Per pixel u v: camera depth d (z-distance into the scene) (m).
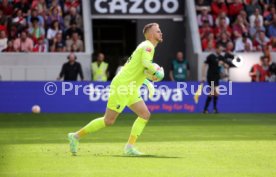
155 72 33.31
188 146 38.50
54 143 40.22
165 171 28.44
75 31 72.56
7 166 29.88
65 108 66.75
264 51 71.81
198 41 73.69
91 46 71.56
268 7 77.12
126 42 80.94
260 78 71.38
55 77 70.38
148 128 51.41
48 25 71.88
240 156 33.69
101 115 63.84
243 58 72.81
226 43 74.06
